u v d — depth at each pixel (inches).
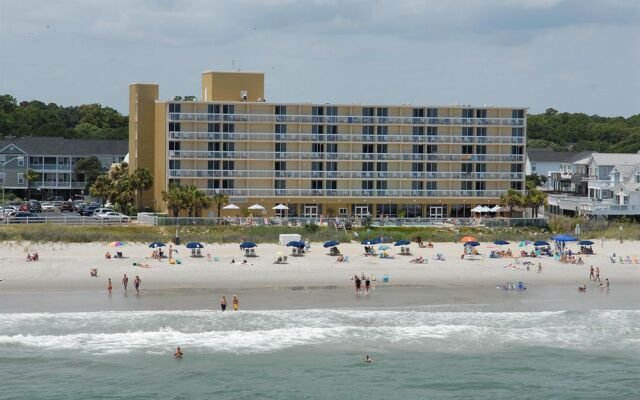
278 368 3102.9
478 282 4397.1
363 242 5044.3
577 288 4325.8
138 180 6658.5
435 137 6899.6
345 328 3518.7
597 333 3558.1
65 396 2842.0
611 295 4185.5
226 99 6943.9
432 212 6929.1
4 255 4714.6
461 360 3223.4
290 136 6717.5
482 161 6963.6
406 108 6875.0
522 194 6801.2
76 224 5797.2
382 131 6865.2
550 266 4837.6
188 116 6565.0
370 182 6850.4
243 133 6653.5
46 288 4033.0
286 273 4471.0
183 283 4197.8
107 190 6904.5
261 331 3459.6
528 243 5561.0
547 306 3939.5
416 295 4087.1
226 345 3299.7
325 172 6761.8
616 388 3004.4
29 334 3348.9
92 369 3051.2
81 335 3353.8
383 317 3690.9
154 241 5290.4
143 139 7086.6
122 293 3973.9
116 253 4800.7
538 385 3009.4
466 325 3614.7
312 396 2883.9
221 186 6648.6
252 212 6624.0
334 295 4040.4
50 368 3051.2
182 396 2864.2
